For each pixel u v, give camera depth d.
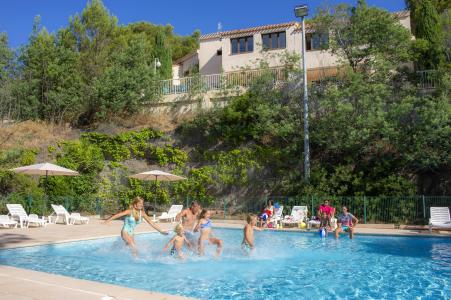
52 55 34.56
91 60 36.34
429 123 19.91
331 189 21.86
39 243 13.20
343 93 22.17
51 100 32.44
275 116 24.44
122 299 5.81
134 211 12.45
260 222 20.34
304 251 13.38
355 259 11.84
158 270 10.04
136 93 31.14
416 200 19.95
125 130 29.38
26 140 28.91
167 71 43.06
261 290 8.09
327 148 23.64
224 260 11.51
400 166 21.78
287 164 24.62
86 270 9.98
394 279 9.12
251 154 25.30
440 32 27.88
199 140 27.20
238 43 34.66
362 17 25.08
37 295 6.03
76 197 25.48
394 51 24.92
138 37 41.06
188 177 26.56
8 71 34.44
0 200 22.03
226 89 28.47
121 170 27.89
